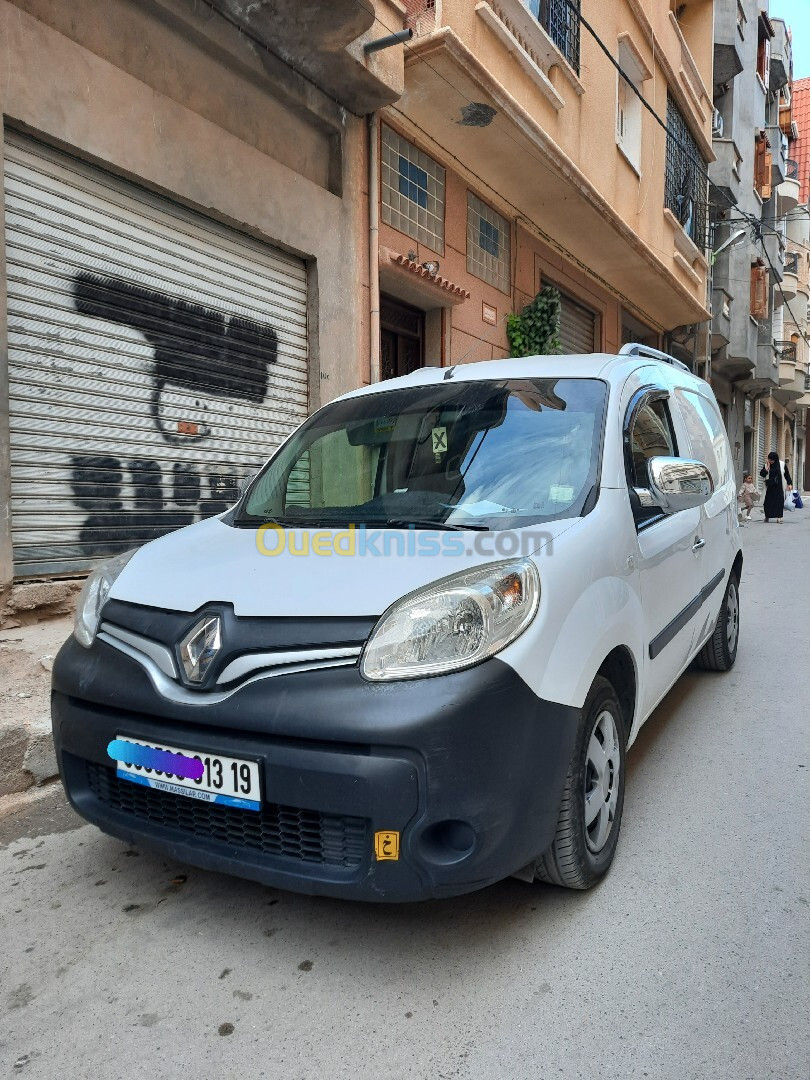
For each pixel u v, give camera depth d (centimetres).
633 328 1680
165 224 577
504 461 282
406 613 200
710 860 266
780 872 258
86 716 231
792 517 2092
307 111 698
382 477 298
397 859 189
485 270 999
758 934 223
